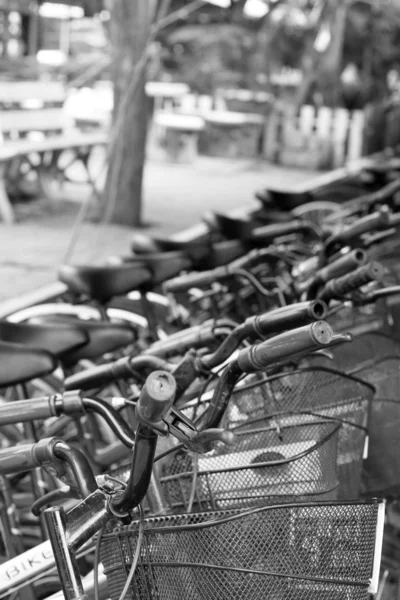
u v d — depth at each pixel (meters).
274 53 17.06
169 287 3.63
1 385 2.53
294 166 15.76
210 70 17.03
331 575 1.54
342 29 16.50
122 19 8.95
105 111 15.03
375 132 16.09
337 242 3.24
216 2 8.84
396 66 18.09
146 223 9.49
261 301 3.96
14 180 10.24
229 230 5.35
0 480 2.65
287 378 2.07
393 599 2.70
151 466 1.46
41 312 4.16
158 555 1.57
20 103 11.51
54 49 16.36
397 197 6.32
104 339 3.10
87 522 1.53
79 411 1.81
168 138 14.86
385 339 2.65
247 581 1.51
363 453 2.18
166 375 1.33
